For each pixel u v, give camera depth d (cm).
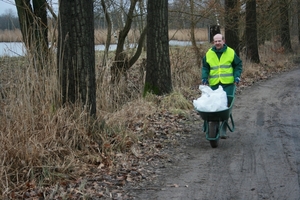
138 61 1764
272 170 659
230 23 1892
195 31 1858
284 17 2966
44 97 766
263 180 618
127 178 634
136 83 1322
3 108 711
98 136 752
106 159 691
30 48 804
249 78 1858
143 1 1418
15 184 581
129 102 1085
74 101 762
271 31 2856
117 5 1380
